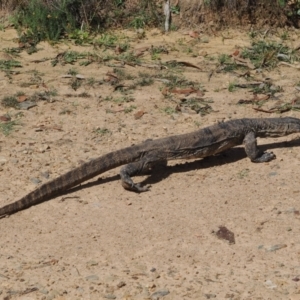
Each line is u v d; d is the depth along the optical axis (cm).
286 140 1334
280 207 1088
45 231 1046
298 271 927
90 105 1506
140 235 1026
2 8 2008
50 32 1888
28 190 1165
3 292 893
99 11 1986
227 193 1137
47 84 1614
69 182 1147
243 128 1244
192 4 1977
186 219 1063
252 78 1672
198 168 1231
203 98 1547
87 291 894
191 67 1738
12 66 1717
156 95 1562
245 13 1981
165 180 1191
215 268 941
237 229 1033
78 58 1777
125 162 1181
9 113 1459
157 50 1831
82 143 1329
